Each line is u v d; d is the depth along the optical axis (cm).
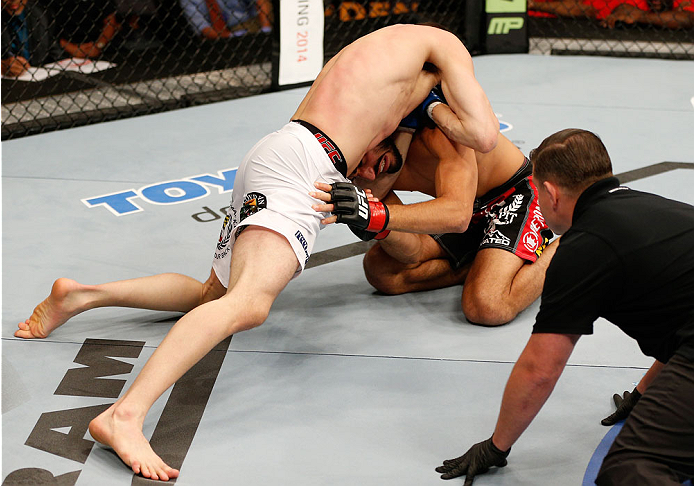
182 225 324
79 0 523
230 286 209
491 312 248
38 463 189
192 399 215
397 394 218
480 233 278
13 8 500
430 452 195
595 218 160
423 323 256
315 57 514
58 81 517
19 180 369
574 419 207
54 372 226
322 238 318
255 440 199
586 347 241
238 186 228
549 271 160
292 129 223
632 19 634
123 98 489
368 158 235
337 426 205
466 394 218
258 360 234
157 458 186
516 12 573
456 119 225
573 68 545
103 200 348
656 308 158
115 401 214
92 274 283
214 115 463
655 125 435
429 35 234
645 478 150
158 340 243
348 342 244
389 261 268
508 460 192
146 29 551
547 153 167
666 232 157
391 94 225
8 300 264
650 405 156
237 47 578
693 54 570
